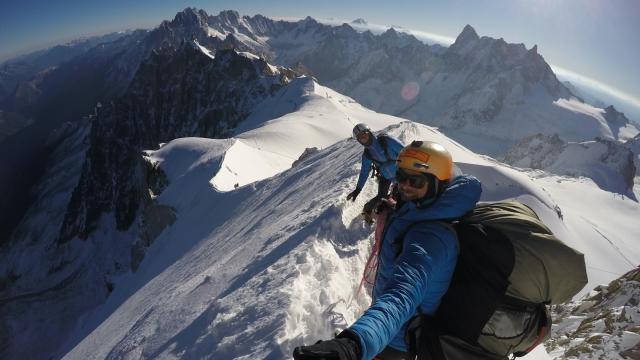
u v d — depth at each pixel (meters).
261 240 15.95
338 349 2.16
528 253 2.99
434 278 2.93
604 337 10.14
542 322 3.13
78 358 23.66
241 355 6.81
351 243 10.44
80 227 170.88
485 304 2.97
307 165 36.59
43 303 115.88
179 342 9.44
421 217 3.22
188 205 53.62
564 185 140.75
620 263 69.88
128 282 52.47
